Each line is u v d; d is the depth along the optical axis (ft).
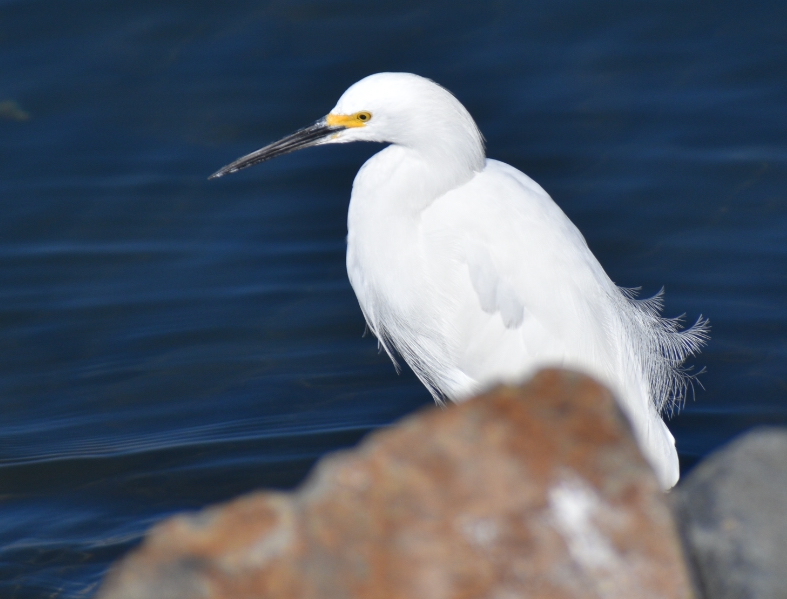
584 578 14.35
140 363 40.09
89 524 32.27
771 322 40.32
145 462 35.27
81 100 52.13
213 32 55.77
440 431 15.03
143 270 44.19
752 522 15.80
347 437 36.35
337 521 14.43
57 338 41.09
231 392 38.86
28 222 46.24
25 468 35.09
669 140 49.03
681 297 41.73
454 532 14.40
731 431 35.99
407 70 53.06
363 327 41.93
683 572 14.48
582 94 51.67
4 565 30.14
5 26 55.72
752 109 50.24
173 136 50.44
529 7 56.44
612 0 56.39
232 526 14.38
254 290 43.32
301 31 55.77
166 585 13.89
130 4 56.49
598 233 45.09
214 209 47.24
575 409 15.17
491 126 50.14
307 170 49.75
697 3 56.18
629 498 14.73
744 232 44.52
